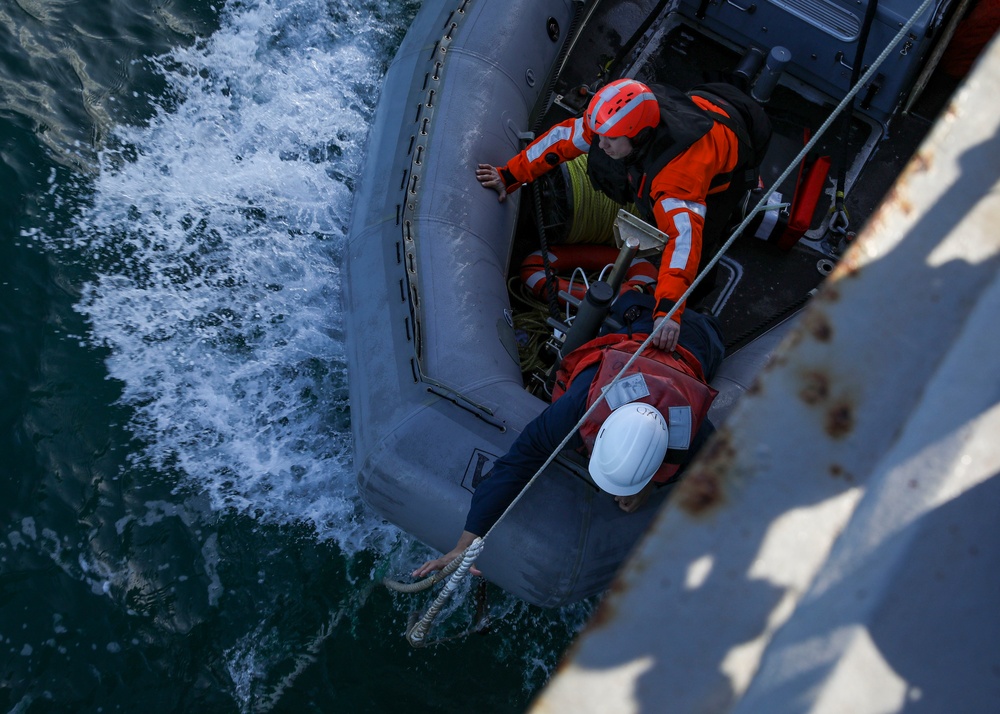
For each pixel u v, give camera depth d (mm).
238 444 3375
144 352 3510
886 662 533
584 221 3357
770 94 3646
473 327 2932
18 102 4004
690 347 2658
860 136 3855
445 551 2723
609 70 3791
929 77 3936
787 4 3643
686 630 612
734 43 3904
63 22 4277
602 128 2705
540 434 2359
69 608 2982
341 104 4355
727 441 670
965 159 736
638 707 592
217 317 3635
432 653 3080
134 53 4285
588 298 2439
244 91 4312
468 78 3422
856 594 559
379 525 3285
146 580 3074
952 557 558
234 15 4535
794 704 531
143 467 3281
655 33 3939
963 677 525
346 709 2955
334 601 3131
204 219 3875
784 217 3525
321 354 3607
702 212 2721
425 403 2766
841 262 720
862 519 586
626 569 641
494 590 3221
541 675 3098
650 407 2262
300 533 3234
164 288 3672
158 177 3963
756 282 3545
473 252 3092
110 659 2916
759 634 604
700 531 643
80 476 3236
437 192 3162
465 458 2672
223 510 3234
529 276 3457
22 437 3279
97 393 3404
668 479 2432
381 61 4562
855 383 677
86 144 3980
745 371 3029
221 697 2914
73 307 3574
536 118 3744
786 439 666
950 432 591
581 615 3211
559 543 2561
